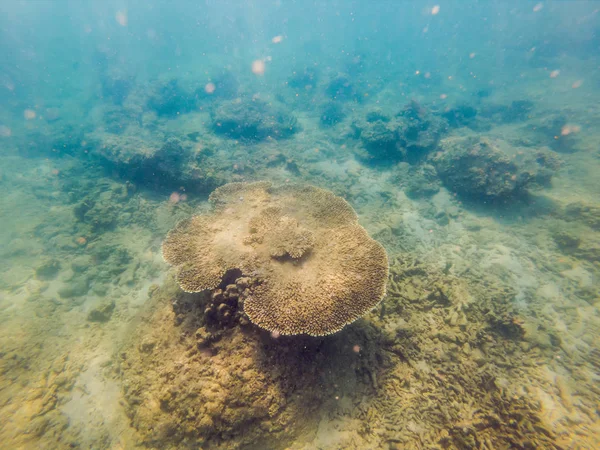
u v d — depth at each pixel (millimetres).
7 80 35000
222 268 5219
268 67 38469
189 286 5082
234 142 17188
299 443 4492
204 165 12766
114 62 39531
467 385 5008
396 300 6289
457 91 28922
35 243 10156
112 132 19453
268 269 4984
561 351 6051
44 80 36938
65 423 4867
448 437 4371
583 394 5148
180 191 12070
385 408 4848
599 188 11609
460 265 8570
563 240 9211
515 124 20422
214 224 6445
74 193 12523
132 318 6875
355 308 4590
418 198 12203
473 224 10570
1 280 8453
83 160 16547
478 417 4594
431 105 23766
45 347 6281
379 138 14742
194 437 4219
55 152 18281
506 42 49812
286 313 4410
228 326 4879
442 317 6094
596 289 7656
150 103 24156
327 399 4879
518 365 5609
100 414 4992
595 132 16203
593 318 7004
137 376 5016
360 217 10688
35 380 5523
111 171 13797
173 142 12656
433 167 13539
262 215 6250
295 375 4691
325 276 4949
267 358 4613
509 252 9289
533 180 11383
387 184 13148
